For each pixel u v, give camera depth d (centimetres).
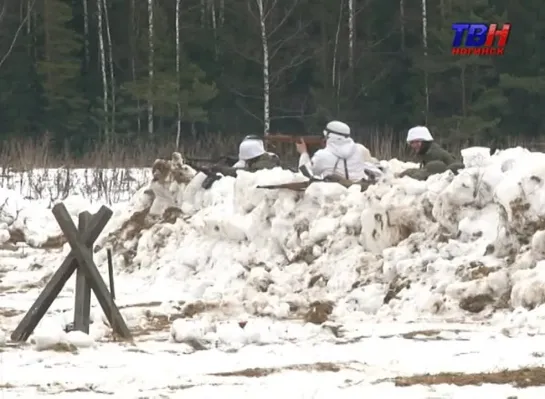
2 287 4025
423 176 3994
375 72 12344
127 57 13288
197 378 2200
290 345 2578
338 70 12231
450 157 4131
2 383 2177
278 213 3888
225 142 9356
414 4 12562
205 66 12850
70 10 12488
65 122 12412
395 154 7431
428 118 11325
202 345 2617
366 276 3350
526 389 2020
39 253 4978
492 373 2153
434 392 2016
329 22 12562
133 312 3219
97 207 5653
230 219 4006
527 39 11588
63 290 3825
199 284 3744
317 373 2223
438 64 11381
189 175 4584
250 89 12675
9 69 12750
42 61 12469
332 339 2642
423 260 3225
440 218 3359
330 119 11838
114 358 2448
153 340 2734
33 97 12738
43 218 5516
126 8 13438
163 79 11831
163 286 3900
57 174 6981
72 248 2758
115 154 7838
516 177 3139
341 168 4312
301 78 12925
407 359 2341
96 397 2042
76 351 2544
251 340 2642
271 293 3328
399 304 3098
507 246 3139
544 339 2498
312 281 3472
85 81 13162
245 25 12744
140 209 4584
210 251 4066
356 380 2139
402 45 12356
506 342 2483
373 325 2850
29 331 2745
